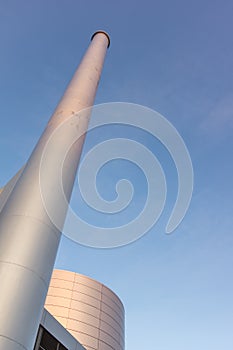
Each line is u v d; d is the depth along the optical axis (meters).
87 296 40.97
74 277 42.16
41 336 20.88
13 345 8.66
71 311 38.53
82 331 37.19
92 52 27.61
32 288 9.95
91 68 24.64
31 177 13.08
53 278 41.41
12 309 9.17
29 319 9.44
